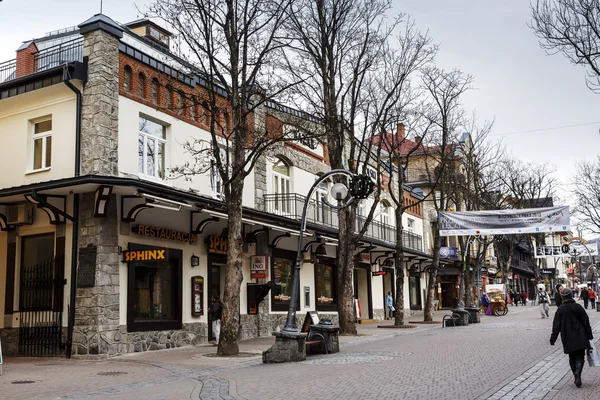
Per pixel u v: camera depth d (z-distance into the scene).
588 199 37.88
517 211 27.75
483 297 38.09
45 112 17.36
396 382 9.90
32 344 16.39
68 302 16.03
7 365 14.15
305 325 15.97
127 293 16.36
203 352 16.45
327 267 28.64
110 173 16.27
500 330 21.56
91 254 15.66
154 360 14.66
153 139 18.39
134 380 11.41
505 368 11.28
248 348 17.39
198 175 20.05
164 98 18.78
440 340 18.22
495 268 61.00
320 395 8.90
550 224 27.03
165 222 18.05
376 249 33.16
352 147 21.70
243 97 15.81
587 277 94.19
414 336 20.66
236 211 15.51
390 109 23.81
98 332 15.30
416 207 44.22
